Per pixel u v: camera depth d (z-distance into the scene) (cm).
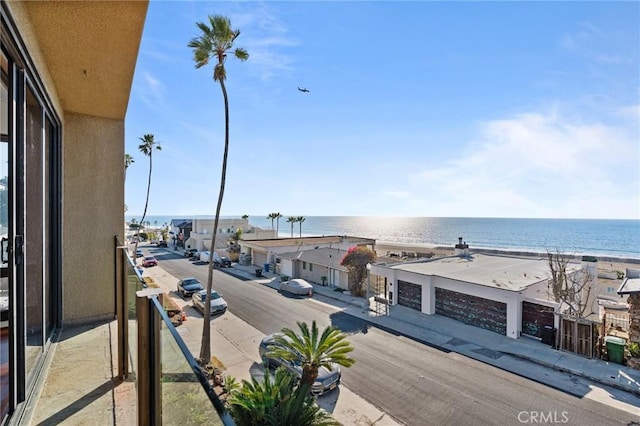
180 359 128
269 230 4419
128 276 310
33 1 228
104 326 450
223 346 1341
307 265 2642
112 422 248
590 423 849
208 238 4294
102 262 476
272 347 1031
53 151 398
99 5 238
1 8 183
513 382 1051
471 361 1201
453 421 853
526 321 1431
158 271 3028
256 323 1625
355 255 2245
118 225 491
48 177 372
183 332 1487
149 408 173
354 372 1109
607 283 2577
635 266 3747
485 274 1742
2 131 216
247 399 668
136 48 304
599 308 1892
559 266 1540
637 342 1165
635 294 1170
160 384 169
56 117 393
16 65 231
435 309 1761
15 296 220
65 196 448
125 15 252
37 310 305
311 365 926
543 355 1226
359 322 1639
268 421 625
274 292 2266
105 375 319
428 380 1059
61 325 422
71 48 299
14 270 220
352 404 924
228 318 1700
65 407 266
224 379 976
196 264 3484
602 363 1161
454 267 1948
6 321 219
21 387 231
